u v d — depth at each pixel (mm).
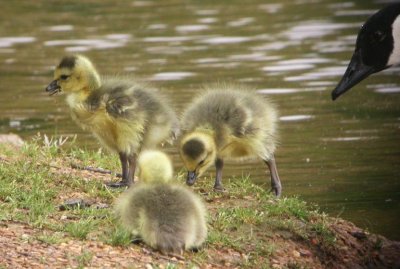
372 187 15961
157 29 32250
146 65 26844
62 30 32469
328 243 12391
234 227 12125
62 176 13422
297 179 16531
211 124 13367
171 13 35312
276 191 13945
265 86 24234
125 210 11188
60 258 10375
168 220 10883
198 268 10734
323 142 19219
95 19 34406
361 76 14352
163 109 13539
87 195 12766
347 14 34062
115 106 13117
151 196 11039
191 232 10992
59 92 13578
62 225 11328
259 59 27547
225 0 37938
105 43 30188
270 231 12242
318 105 22500
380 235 13406
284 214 12797
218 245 11555
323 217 13172
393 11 14195
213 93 13953
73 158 14883
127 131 13195
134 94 13344
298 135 19875
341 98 23312
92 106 13336
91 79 13477
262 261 11438
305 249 12125
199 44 29812
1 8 37281
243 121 13375
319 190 15836
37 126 20828
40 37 31406
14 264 10086
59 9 36750
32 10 36625
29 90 24578
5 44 30484
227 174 16688
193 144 12984
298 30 31562
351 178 16531
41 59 28266
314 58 27484
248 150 13672
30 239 10773
